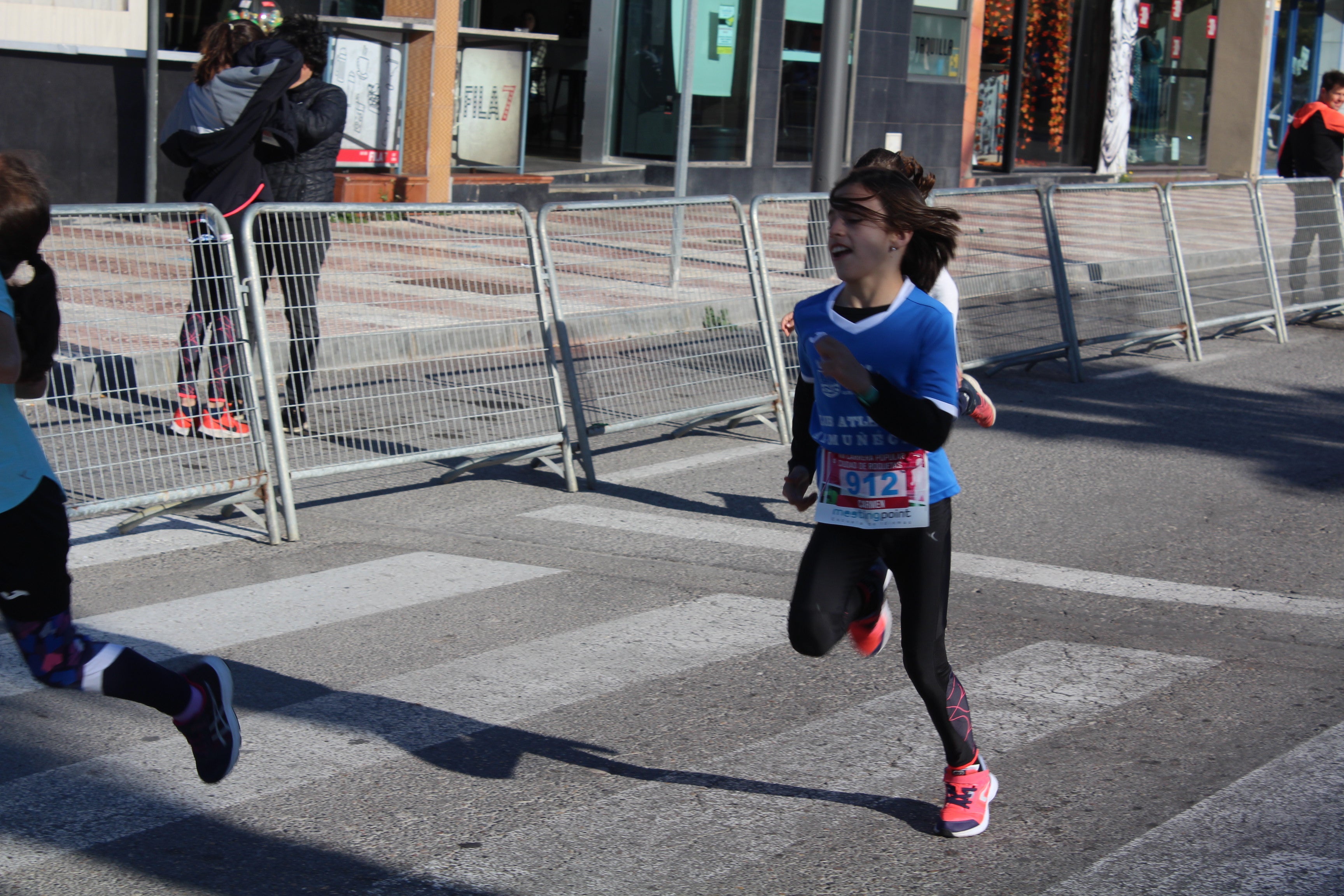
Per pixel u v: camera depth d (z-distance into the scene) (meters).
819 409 3.44
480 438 6.91
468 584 5.47
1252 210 12.03
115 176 13.61
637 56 19.38
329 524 6.25
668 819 3.61
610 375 7.41
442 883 3.25
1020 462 7.70
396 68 14.97
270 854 3.37
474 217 6.86
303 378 6.71
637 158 19.55
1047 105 24.56
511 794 3.73
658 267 7.67
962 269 9.50
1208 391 9.95
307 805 3.64
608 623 5.08
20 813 3.54
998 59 23.62
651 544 6.07
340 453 6.98
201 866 3.30
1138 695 4.51
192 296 6.14
